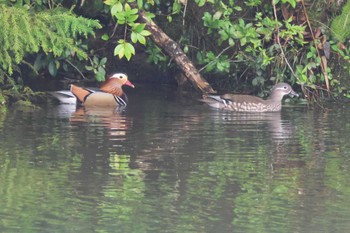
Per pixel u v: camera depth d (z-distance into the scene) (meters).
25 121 15.24
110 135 14.16
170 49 17.73
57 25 16.03
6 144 13.39
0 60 16.02
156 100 17.83
